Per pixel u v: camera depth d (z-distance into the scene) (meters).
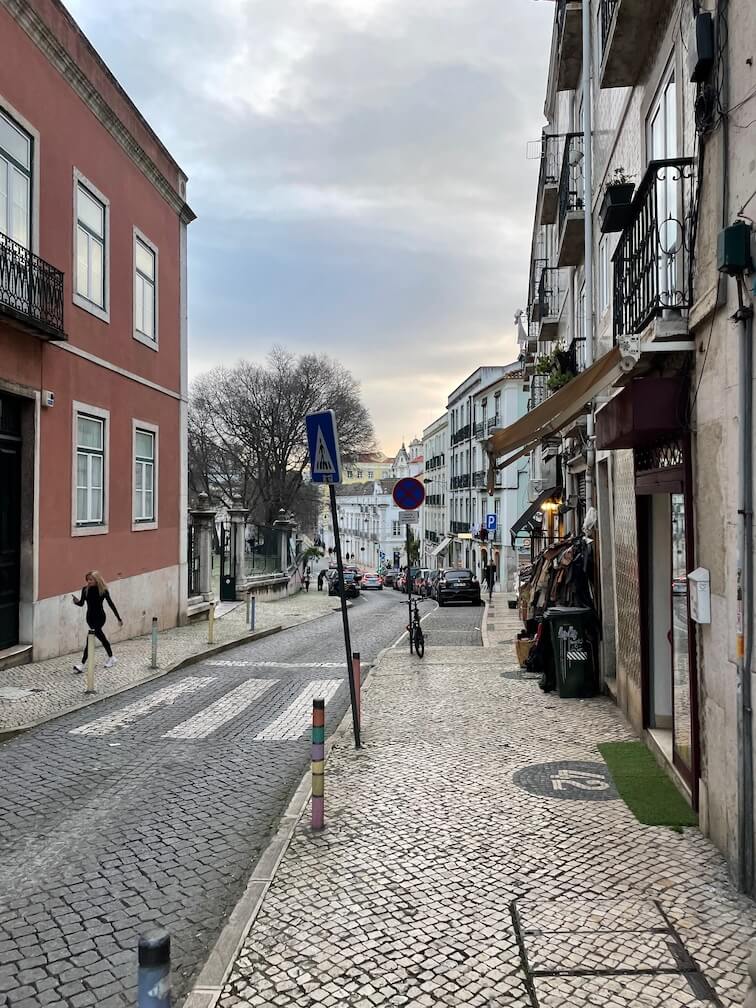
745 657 4.31
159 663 12.69
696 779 5.43
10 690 10.11
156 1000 2.38
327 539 116.94
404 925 4.09
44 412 12.24
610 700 9.59
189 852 5.22
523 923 4.07
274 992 3.53
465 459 50.75
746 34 4.27
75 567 13.29
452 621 22.27
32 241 11.93
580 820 5.48
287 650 15.42
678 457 5.82
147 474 16.91
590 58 11.66
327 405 50.62
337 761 7.14
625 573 8.49
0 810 5.96
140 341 16.23
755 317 4.22
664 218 6.68
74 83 13.16
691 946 3.80
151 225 16.94
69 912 4.38
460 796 6.06
